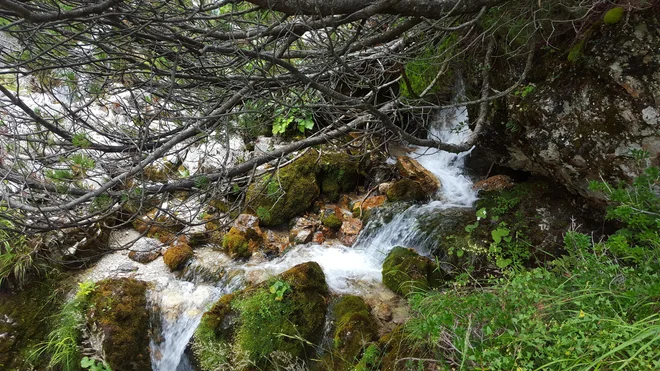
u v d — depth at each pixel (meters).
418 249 4.41
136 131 3.80
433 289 3.58
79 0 2.72
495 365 2.04
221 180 3.64
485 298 2.54
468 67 4.34
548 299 2.32
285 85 3.28
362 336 3.29
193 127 3.07
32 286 3.92
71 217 2.83
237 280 4.10
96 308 3.59
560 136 3.45
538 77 3.60
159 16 3.22
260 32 3.16
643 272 2.29
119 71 3.37
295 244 4.77
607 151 3.18
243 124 3.74
